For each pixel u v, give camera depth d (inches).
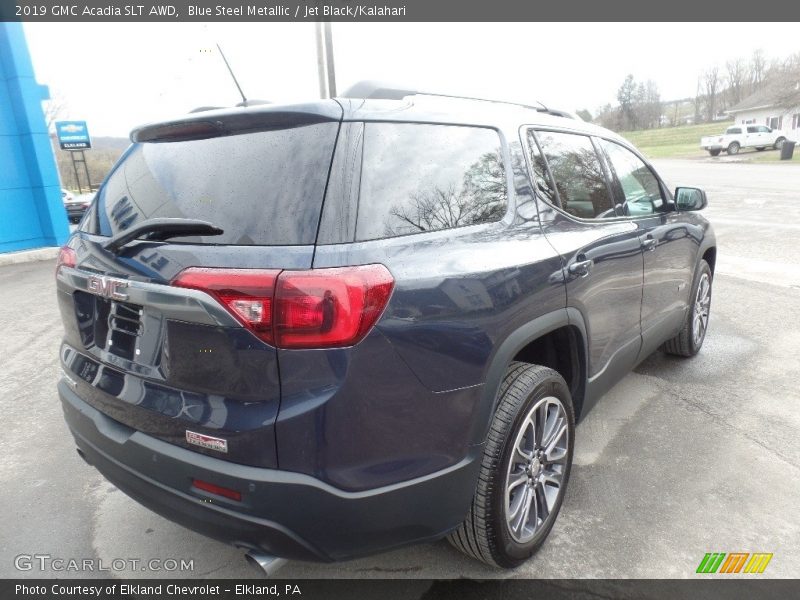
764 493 110.5
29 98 425.4
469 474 78.2
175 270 68.4
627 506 107.3
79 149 944.3
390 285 67.4
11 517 109.3
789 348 188.4
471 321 75.7
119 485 81.7
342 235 66.5
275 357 64.1
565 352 103.8
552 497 96.7
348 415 65.7
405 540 74.8
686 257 155.9
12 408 161.5
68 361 91.5
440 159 81.8
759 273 287.1
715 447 127.9
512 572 91.3
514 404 84.4
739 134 1486.2
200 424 68.1
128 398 76.4
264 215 68.1
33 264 425.4
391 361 67.9
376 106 76.8
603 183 122.0
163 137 86.3
